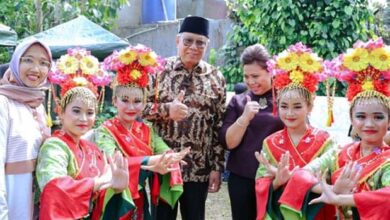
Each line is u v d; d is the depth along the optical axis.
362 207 2.22
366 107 2.38
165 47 8.22
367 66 2.40
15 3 6.82
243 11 6.73
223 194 6.01
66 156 2.54
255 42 7.14
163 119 3.15
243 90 4.28
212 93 3.25
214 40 7.98
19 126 2.47
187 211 3.25
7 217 2.34
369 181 2.37
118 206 2.62
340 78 2.50
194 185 3.23
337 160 2.55
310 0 6.19
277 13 6.20
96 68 2.80
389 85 2.39
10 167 2.42
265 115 3.01
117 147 2.91
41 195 2.40
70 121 2.60
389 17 7.21
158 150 3.04
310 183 2.46
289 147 2.75
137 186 2.74
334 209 2.62
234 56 7.35
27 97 2.55
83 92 2.62
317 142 2.73
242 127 2.95
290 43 6.21
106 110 5.53
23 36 6.87
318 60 2.68
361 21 6.20
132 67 2.94
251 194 3.03
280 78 2.72
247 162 3.00
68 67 2.69
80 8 7.11
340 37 6.12
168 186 2.96
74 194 2.36
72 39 5.30
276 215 2.62
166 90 3.20
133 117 2.96
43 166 2.45
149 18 9.20
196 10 9.44
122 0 7.21
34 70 2.54
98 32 5.48
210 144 3.29
